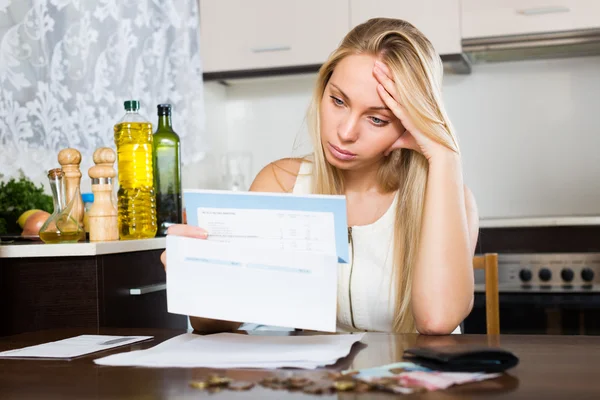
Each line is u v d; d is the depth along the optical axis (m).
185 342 1.15
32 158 2.09
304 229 1.08
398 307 1.50
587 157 3.12
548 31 2.80
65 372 0.97
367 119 1.38
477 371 0.89
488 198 3.21
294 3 3.04
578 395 0.78
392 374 0.88
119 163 1.95
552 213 3.16
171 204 2.09
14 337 1.33
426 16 2.90
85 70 2.28
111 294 1.75
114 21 2.43
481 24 2.86
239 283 1.06
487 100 3.21
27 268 1.73
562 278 2.67
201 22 3.12
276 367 0.96
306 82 3.39
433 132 1.37
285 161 1.69
